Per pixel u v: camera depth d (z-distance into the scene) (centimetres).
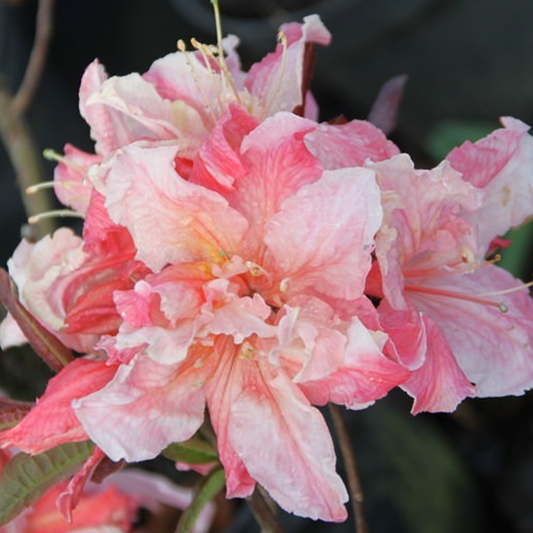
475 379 26
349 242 23
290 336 23
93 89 25
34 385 33
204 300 24
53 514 33
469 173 26
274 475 24
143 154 23
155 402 24
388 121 29
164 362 23
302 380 23
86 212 25
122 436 23
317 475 24
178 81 26
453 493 44
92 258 25
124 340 23
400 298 24
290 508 24
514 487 48
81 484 24
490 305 27
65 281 25
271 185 24
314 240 24
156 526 39
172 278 24
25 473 25
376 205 23
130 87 25
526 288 28
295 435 24
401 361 24
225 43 27
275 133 23
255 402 24
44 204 42
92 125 25
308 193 23
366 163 23
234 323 24
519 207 27
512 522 48
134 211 24
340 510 24
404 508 41
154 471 40
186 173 25
